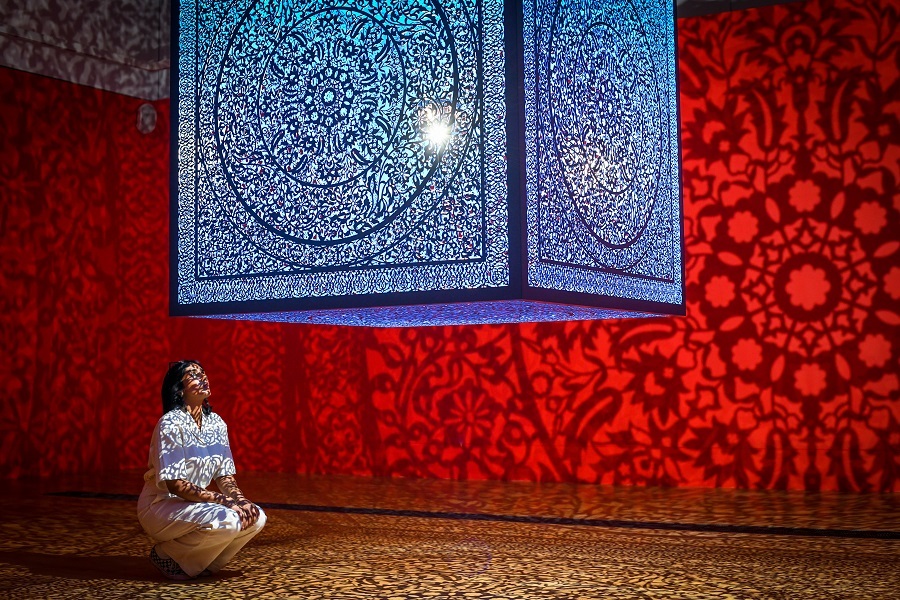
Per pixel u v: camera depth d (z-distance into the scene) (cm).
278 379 812
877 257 640
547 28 388
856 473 641
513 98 368
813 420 652
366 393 783
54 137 792
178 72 436
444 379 758
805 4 661
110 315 829
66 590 369
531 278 367
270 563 417
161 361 851
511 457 732
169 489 374
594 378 709
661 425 689
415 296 383
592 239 407
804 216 657
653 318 693
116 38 827
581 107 407
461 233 376
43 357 784
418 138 387
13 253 766
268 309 411
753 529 500
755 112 671
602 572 396
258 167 418
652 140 464
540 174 377
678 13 694
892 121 639
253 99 420
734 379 671
